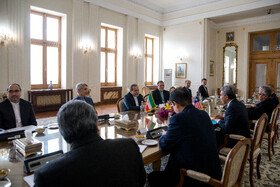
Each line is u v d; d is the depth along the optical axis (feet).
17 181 3.99
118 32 29.43
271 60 29.37
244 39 30.27
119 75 29.78
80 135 3.00
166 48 34.24
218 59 32.68
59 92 22.35
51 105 22.06
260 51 30.17
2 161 4.88
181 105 5.67
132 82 30.63
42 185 2.62
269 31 29.27
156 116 10.37
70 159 2.80
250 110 12.34
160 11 33.35
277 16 27.45
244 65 30.48
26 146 5.13
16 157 5.12
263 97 12.01
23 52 19.77
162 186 5.57
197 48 30.71
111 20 27.32
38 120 18.12
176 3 31.01
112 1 26.71
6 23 18.60
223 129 8.78
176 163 5.48
